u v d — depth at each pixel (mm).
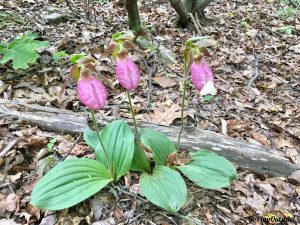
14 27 777
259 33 1000
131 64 342
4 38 726
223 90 683
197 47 350
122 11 1009
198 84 352
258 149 493
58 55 655
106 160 416
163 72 706
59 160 451
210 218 410
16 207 385
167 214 402
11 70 622
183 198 369
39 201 342
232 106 638
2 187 408
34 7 917
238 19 1087
